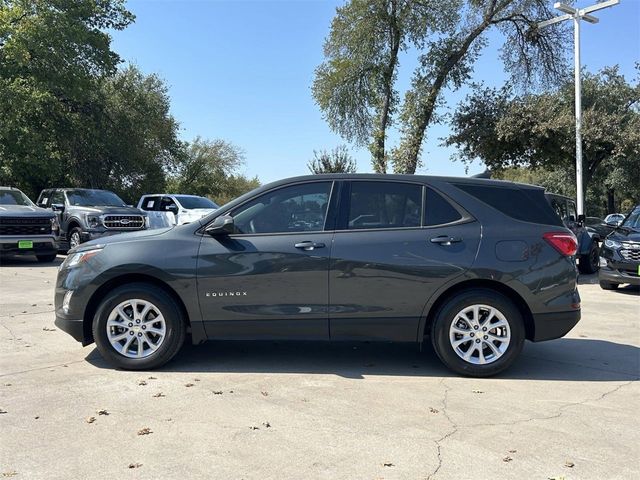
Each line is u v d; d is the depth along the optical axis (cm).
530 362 587
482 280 528
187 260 529
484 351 531
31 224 1477
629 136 2250
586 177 2630
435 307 533
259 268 526
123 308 537
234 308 529
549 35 2341
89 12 2828
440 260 521
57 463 347
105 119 3366
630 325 786
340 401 462
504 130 2308
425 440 387
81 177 3362
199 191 5675
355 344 649
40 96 2486
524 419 427
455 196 543
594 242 1474
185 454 362
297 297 527
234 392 480
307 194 550
